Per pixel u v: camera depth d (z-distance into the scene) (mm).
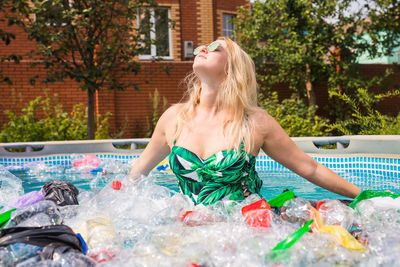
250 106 1871
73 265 1033
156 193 2084
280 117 8852
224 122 1815
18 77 9383
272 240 1192
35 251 1125
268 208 1461
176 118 1952
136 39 7988
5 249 1111
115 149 5531
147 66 10258
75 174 4402
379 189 3367
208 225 1461
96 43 7418
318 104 11258
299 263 1060
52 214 1553
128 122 10266
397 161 4094
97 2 7047
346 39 10289
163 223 1509
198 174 1800
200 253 1114
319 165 1939
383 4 9883
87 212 1700
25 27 6934
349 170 4512
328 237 1219
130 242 1438
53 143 5418
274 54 10305
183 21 11969
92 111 7984
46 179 4090
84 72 7199
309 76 10445
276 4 10227
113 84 8133
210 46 1801
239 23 10992
